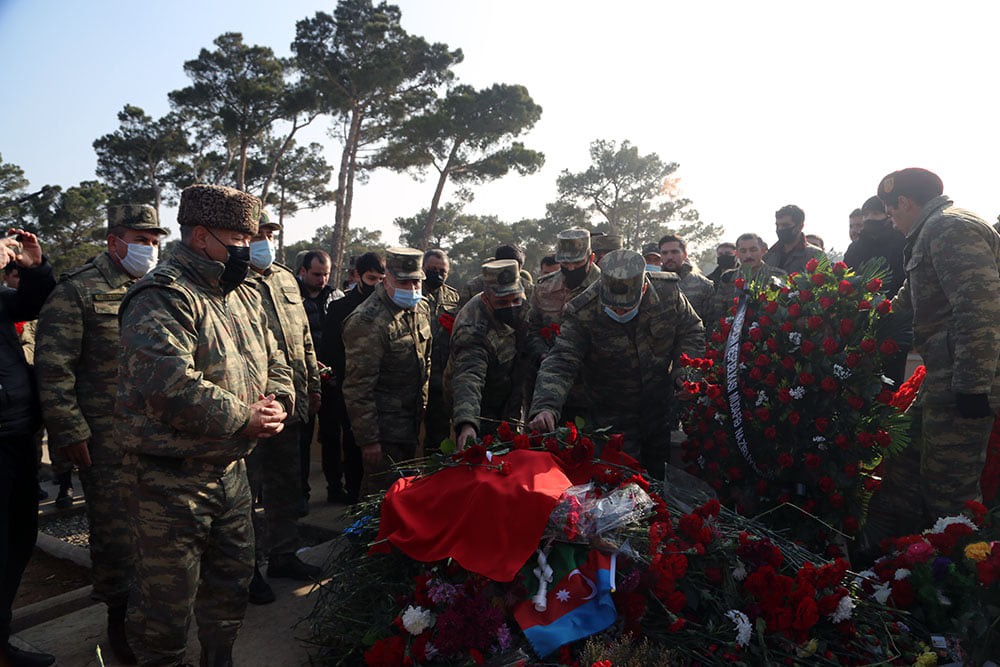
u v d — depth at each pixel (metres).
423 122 32.50
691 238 55.91
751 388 3.54
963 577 2.67
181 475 2.43
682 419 4.23
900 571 2.85
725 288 6.55
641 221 55.31
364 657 2.77
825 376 3.38
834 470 3.35
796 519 3.51
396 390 4.24
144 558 2.43
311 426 5.48
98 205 42.91
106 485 3.21
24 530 3.15
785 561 2.91
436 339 5.20
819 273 3.55
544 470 2.99
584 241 4.32
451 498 2.96
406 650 2.60
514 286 4.13
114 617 3.20
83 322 3.21
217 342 2.54
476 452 3.13
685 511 3.17
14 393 2.99
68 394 3.11
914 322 3.61
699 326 4.12
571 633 2.49
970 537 2.83
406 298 4.09
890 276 4.68
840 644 2.60
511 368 4.45
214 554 2.61
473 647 2.51
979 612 2.57
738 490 3.66
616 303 3.67
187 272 2.56
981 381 3.22
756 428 3.55
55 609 3.81
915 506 3.76
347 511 3.57
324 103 34.31
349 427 5.20
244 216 2.59
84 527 5.89
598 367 4.03
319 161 45.38
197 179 44.25
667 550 2.73
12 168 43.91
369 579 3.00
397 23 33.94
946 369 3.42
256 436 2.56
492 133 35.34
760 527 3.15
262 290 3.95
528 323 4.58
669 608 2.59
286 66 37.75
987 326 3.21
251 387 2.69
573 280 4.42
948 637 2.69
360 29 33.50
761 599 2.61
